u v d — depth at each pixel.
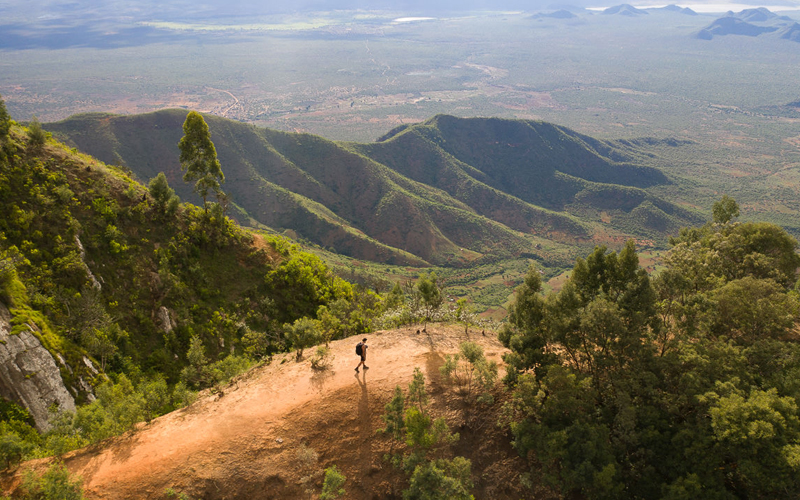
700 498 17.64
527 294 24.70
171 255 47.66
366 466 19.91
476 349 24.84
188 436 20.14
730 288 27.69
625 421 19.58
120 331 38.41
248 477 18.58
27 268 36.53
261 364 28.12
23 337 30.02
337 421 21.28
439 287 41.28
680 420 20.94
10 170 41.62
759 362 23.61
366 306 54.03
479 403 22.98
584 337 23.28
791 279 37.19
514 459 21.06
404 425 20.69
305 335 27.25
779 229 37.72
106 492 17.30
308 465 19.45
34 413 28.28
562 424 20.39
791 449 17.23
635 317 22.45
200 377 28.64
